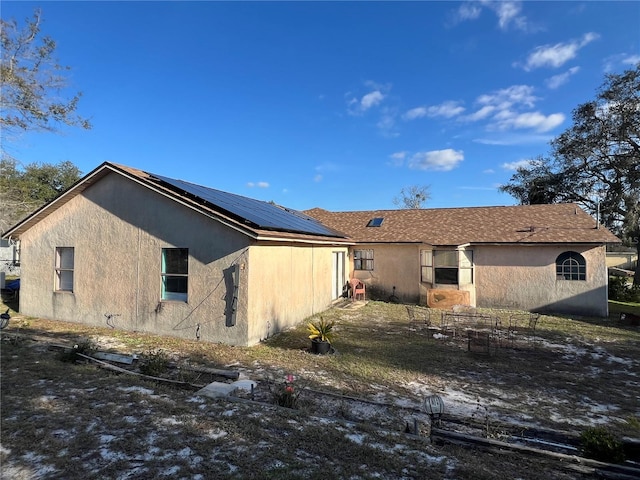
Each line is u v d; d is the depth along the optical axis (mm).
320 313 13703
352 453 3867
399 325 11906
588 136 26094
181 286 9695
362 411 5422
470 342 9656
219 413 4746
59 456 3531
